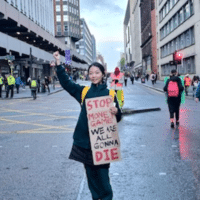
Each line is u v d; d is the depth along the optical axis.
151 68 71.88
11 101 20.45
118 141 3.19
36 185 4.31
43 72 60.47
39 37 47.03
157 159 5.55
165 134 7.98
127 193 3.95
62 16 95.75
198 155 5.75
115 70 12.76
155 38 67.56
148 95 24.19
